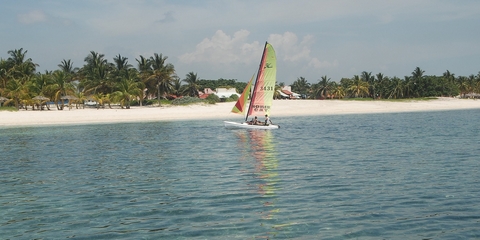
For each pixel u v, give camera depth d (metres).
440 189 18.64
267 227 13.84
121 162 28.03
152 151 33.56
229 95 144.75
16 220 15.10
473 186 19.09
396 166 24.72
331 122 65.94
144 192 18.98
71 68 131.00
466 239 12.64
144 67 114.94
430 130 48.56
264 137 44.06
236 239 12.84
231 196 17.88
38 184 21.27
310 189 18.95
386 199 17.08
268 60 52.06
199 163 27.03
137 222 14.62
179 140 41.72
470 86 172.50
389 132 47.19
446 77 180.12
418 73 173.25
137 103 110.69
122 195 18.50
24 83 94.06
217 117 80.00
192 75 144.12
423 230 13.42
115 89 103.44
